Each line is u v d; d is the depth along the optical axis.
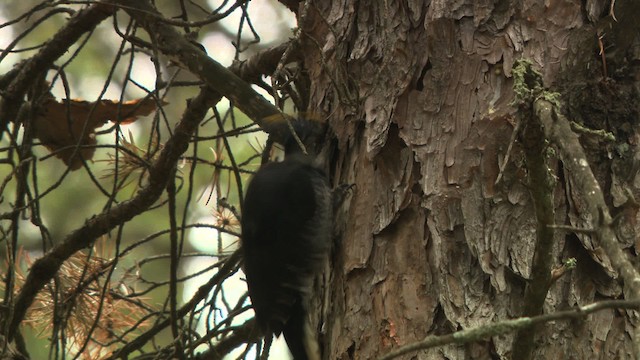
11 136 9.67
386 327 6.68
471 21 7.14
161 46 8.55
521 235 6.56
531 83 5.45
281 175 8.05
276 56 9.51
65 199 15.59
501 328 4.25
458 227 6.66
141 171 10.71
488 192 6.68
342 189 7.48
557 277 5.48
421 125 7.08
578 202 6.63
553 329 6.41
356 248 7.11
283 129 8.16
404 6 7.46
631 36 6.91
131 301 10.37
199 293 10.17
